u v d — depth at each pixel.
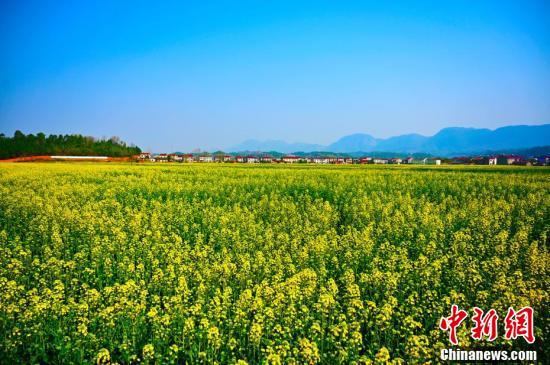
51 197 28.86
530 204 24.38
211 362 9.14
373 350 9.68
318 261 14.67
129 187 34.34
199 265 13.66
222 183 38.56
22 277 13.20
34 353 9.84
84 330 9.30
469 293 11.89
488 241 16.78
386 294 11.58
